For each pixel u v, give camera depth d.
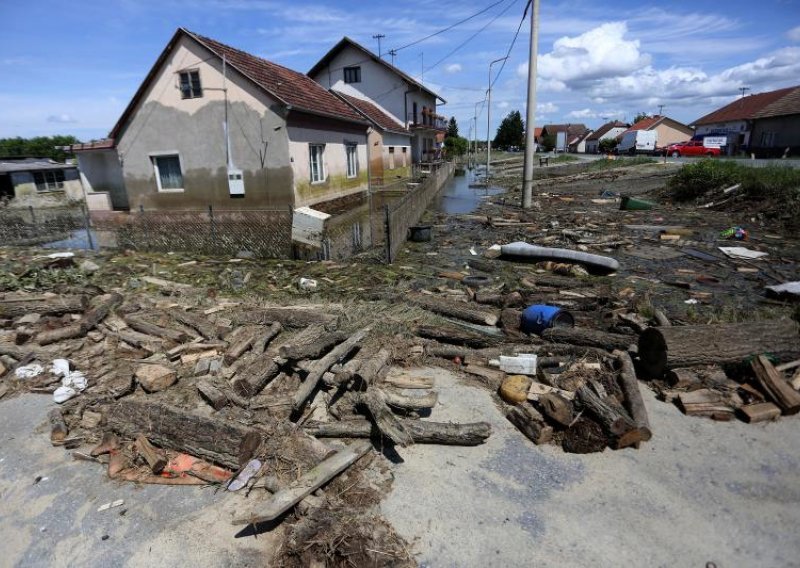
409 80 30.58
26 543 3.01
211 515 3.16
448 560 2.79
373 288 7.81
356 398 4.12
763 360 4.30
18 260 10.33
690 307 6.68
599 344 5.11
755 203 14.59
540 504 3.20
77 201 24.59
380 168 25.08
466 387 4.65
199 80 13.83
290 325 5.89
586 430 3.79
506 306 6.62
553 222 14.09
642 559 2.77
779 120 36.19
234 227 10.98
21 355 5.36
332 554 2.78
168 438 3.73
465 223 14.73
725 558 2.77
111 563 2.84
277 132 13.66
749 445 3.70
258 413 4.12
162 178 15.28
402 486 3.38
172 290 7.87
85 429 4.09
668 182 19.45
